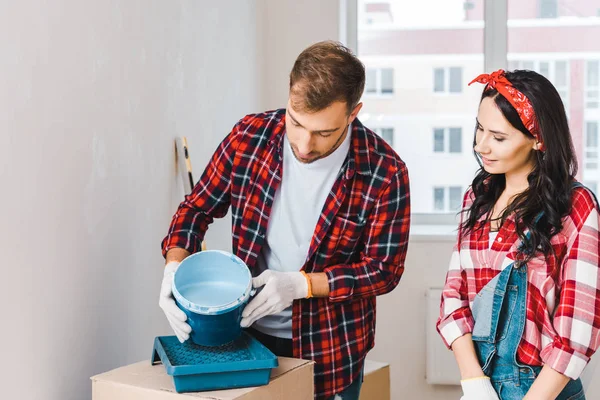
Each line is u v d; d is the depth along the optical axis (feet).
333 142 4.80
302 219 5.25
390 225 5.29
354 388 5.51
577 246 4.85
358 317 5.40
